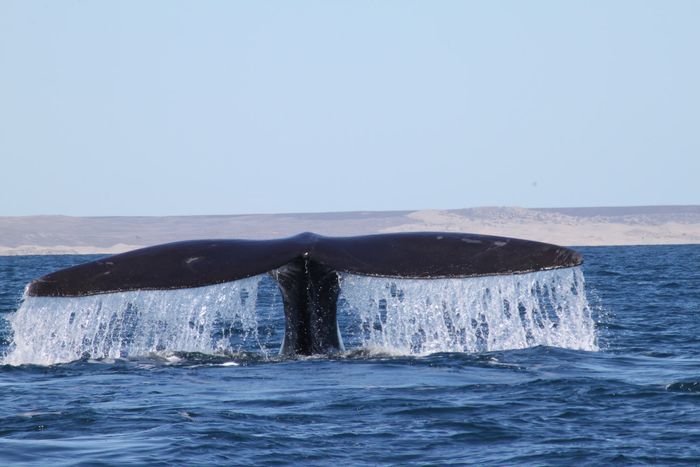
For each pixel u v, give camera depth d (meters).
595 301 115.12
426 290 44.84
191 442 37.41
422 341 66.12
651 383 48.53
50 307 43.62
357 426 40.19
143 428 39.41
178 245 45.28
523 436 39.12
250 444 37.41
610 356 57.16
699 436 38.94
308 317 50.31
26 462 34.97
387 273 43.88
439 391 45.81
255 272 43.62
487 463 35.66
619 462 35.75
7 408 42.69
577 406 43.72
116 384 47.41
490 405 43.59
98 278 43.25
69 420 40.66
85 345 68.94
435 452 36.94
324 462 35.50
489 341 61.72
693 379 49.19
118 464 34.78
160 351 55.31
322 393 44.94
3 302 123.19
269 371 49.34
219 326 85.44
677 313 98.31
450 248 45.09
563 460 36.00
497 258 44.31
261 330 82.62
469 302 44.59
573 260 43.62
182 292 47.12
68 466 34.50
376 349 54.16
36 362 53.38
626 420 41.50
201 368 50.91
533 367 52.03
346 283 48.94
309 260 46.09
